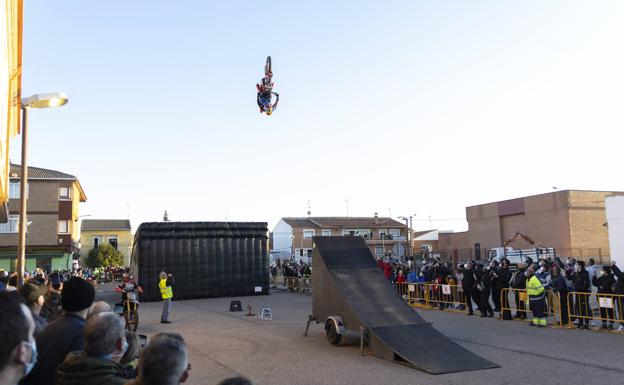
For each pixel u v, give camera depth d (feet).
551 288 54.70
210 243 90.38
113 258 223.92
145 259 85.76
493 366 32.83
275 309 69.87
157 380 8.84
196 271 88.63
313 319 45.68
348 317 40.29
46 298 24.40
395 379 30.01
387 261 86.99
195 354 37.91
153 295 84.99
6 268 153.79
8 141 53.21
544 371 31.78
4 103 43.14
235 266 91.66
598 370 31.96
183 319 59.36
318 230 230.07
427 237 245.65
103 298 96.84
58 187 159.63
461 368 32.14
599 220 174.19
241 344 42.06
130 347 12.46
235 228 92.53
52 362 11.51
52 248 156.76
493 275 59.67
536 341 42.63
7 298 6.88
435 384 28.81
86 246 241.14
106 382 10.04
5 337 6.57
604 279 48.83
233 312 66.39
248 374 31.48
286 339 44.45
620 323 46.96
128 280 52.03
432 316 60.54
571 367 32.83
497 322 54.54
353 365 33.88
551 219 176.45
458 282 70.44
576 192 172.96
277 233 248.93
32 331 7.03
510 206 192.85
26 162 38.93
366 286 42.88
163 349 8.99
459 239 218.79
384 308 40.37
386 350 35.70
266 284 93.86
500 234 197.16
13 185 154.61
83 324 12.21
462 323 53.98
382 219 250.37
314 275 46.11
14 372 6.75
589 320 49.90
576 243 169.68
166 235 87.45
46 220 157.07
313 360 35.55
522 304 56.18
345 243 47.34
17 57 50.96
